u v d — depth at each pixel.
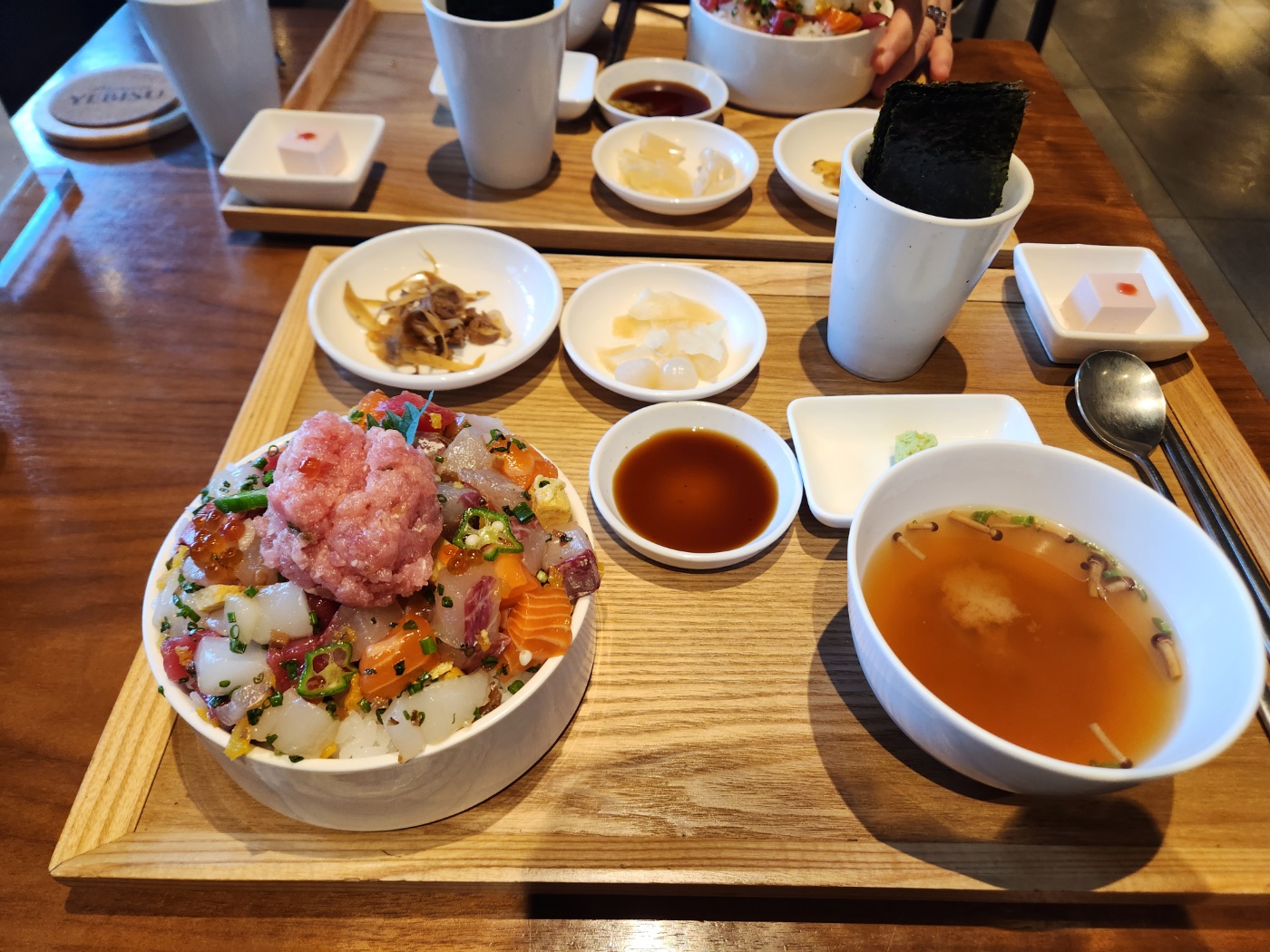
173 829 0.26
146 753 0.27
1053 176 0.53
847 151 0.36
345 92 0.56
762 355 0.40
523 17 0.44
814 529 0.34
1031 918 0.27
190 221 0.48
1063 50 0.82
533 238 0.46
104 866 0.25
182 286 0.44
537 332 0.41
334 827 0.26
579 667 0.27
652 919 0.26
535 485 0.29
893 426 0.37
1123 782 0.21
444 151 0.52
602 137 0.51
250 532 0.25
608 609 0.31
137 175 0.51
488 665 0.25
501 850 0.26
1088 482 0.29
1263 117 0.75
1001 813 0.27
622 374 0.38
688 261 0.45
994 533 0.30
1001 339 0.42
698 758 0.28
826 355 0.41
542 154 0.48
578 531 0.28
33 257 0.45
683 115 0.55
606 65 0.60
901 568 0.30
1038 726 0.26
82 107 0.54
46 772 0.28
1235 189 0.68
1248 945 0.27
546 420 0.38
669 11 0.67
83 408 0.38
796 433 0.35
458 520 0.27
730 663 0.30
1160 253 0.48
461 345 0.40
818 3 0.54
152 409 0.39
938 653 0.28
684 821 0.27
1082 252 0.43
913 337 0.38
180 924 0.26
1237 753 0.28
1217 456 0.37
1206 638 0.26
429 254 0.43
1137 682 0.27
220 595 0.25
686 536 0.33
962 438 0.37
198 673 0.24
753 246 0.46
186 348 0.41
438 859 0.26
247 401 0.37
